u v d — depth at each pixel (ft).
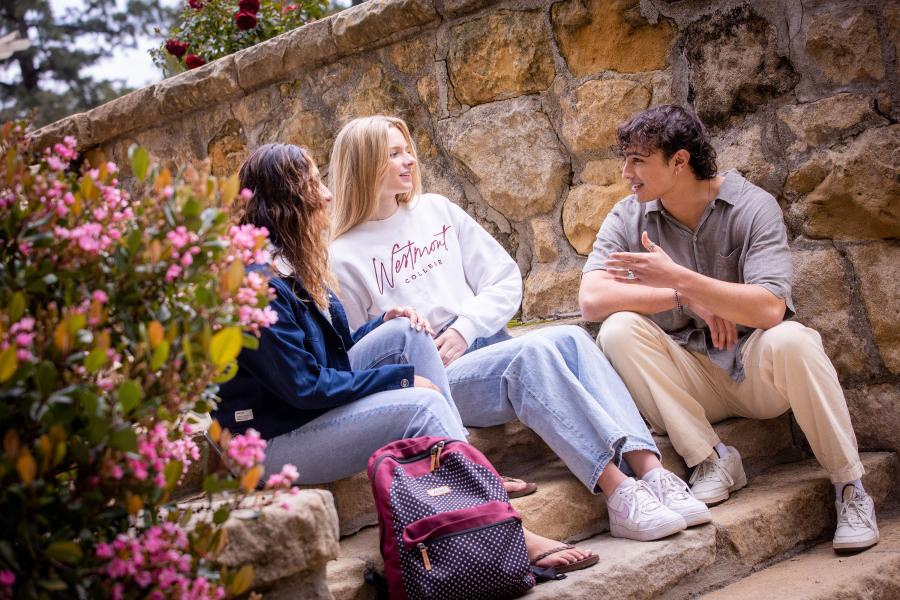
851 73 9.56
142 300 5.03
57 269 4.82
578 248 11.61
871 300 9.78
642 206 10.10
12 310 4.43
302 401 7.36
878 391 9.89
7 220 4.75
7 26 51.60
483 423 9.10
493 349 8.91
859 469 8.92
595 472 8.35
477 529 6.93
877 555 8.43
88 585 4.61
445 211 10.16
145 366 4.88
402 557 6.79
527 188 11.89
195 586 4.83
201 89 14.42
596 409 8.43
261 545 5.65
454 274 9.90
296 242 7.93
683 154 9.46
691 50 10.57
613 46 11.04
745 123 10.34
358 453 7.66
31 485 4.32
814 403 8.91
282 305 7.54
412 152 10.05
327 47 12.96
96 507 4.75
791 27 9.86
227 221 5.37
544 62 11.52
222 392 7.64
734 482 9.46
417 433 7.64
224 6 16.63
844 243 9.91
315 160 13.50
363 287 9.61
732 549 8.46
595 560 7.61
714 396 9.96
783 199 10.17
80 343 4.55
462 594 6.81
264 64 13.60
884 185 9.39
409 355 8.41
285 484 5.28
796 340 8.92
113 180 5.25
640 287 9.66
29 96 49.67
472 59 12.01
